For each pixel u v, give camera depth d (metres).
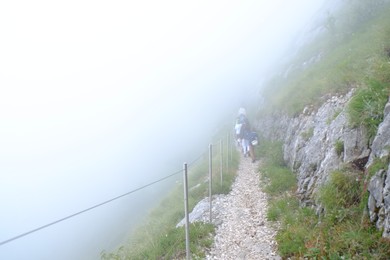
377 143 6.36
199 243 8.32
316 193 8.20
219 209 10.80
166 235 9.12
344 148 7.62
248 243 7.94
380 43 11.68
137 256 8.80
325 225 6.52
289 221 8.01
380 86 7.57
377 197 5.63
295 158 11.70
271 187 11.31
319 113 11.62
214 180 14.17
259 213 9.66
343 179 6.89
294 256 6.44
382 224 5.29
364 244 5.25
